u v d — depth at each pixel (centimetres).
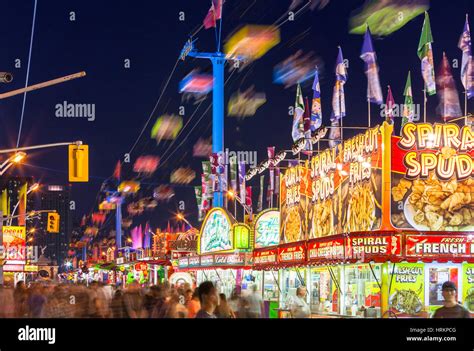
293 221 4522
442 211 3020
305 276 3988
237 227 5534
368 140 3241
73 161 2792
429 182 3045
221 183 8075
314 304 3816
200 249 6581
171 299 1352
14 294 2341
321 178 3969
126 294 1551
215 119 10112
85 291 1883
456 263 2980
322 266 3606
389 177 3036
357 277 3250
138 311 1532
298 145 4231
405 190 3044
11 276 7769
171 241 7831
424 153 3062
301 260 3766
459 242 2945
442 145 3067
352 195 3409
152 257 8825
